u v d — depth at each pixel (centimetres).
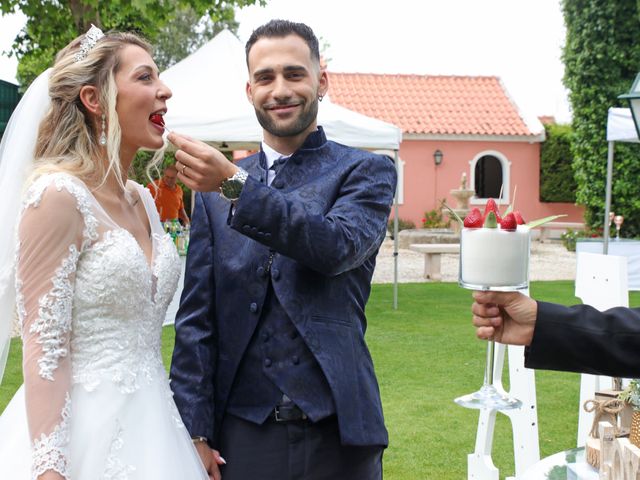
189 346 222
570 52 1597
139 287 203
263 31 219
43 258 186
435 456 431
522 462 315
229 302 220
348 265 202
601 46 1542
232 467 218
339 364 210
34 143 210
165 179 843
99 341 199
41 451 180
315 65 222
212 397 221
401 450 440
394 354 664
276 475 213
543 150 2122
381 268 1392
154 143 213
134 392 202
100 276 195
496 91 2262
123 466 195
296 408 212
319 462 212
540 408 524
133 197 228
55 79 208
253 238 195
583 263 307
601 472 207
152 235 225
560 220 2144
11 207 208
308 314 211
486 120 2131
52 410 182
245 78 790
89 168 205
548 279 1247
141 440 201
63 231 188
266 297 216
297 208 194
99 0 868
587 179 1622
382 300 975
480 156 2112
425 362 636
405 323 808
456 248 1210
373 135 805
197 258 227
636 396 220
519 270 159
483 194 2288
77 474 191
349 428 206
